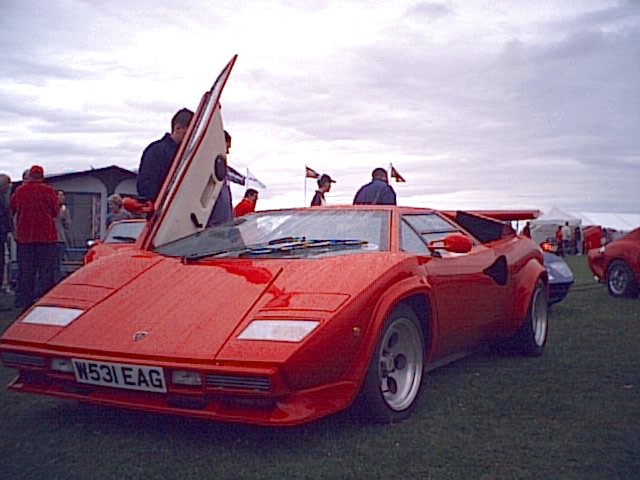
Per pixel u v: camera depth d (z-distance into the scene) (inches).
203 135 203.2
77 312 152.1
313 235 180.9
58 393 146.6
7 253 492.1
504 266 217.3
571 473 126.9
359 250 168.1
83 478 124.0
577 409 168.6
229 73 211.6
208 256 170.9
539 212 276.2
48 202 354.3
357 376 141.6
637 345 259.4
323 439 144.6
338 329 135.0
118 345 138.7
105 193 641.6
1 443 142.9
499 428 153.1
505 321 219.6
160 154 235.5
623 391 186.7
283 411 129.8
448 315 178.1
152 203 198.8
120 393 140.9
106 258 179.6
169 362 131.7
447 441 143.9
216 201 224.5
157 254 178.9
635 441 144.9
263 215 199.6
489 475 125.6
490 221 229.6
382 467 129.3
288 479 123.5
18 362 149.6
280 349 128.2
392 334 157.3
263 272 153.7
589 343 264.1
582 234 1624.0
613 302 416.5
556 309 378.0
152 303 149.4
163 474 125.8
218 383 129.1
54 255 359.6
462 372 210.2
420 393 164.4
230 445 141.2
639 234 445.7
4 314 339.9
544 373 209.2
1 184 370.9
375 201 353.1
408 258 164.2
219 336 134.0
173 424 155.0
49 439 145.5
